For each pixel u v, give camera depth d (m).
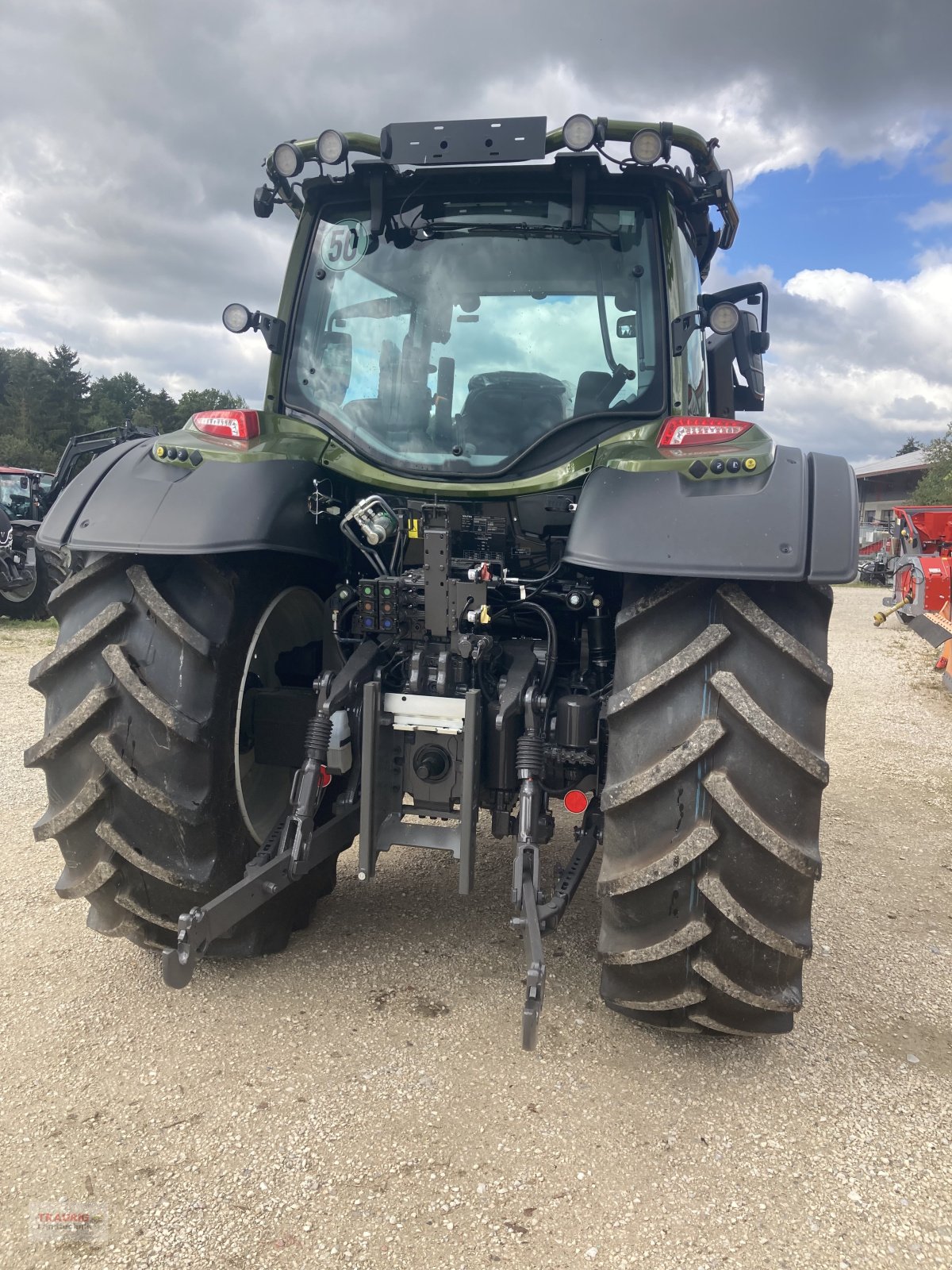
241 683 2.41
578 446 2.64
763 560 1.94
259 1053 2.25
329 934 2.93
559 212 2.75
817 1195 1.81
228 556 2.36
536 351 2.73
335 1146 1.92
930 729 6.55
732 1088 2.16
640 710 2.06
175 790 2.28
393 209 2.83
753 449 2.16
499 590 2.62
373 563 2.63
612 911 2.13
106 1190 1.79
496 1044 2.32
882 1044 2.39
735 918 1.96
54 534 2.33
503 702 2.38
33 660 8.84
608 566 2.01
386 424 2.78
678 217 2.81
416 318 2.80
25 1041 2.30
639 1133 1.99
